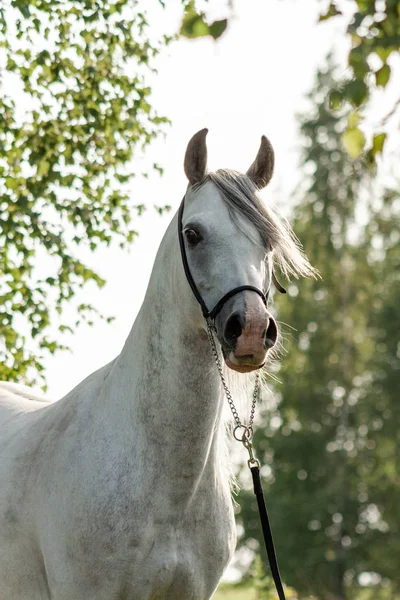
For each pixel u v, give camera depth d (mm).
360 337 37125
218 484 6832
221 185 6520
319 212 37031
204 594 6824
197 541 6688
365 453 35938
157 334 6641
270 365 7176
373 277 37188
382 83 6066
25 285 12992
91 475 6613
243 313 6066
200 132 6645
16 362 12680
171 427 6512
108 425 6773
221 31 5695
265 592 18750
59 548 6648
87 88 13398
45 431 7254
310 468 35625
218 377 6574
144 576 6484
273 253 6727
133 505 6484
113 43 13469
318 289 36438
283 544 34281
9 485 7184
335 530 35094
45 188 13156
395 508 35156
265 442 35844
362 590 35312
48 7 13156
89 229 13234
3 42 13188
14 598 7133
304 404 36062
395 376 35594
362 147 6223
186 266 6438
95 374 7312
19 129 13219
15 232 12797
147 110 13609
